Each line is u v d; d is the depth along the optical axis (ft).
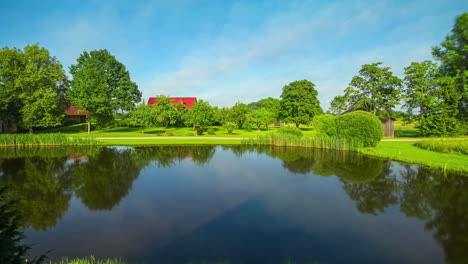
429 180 31.86
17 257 9.35
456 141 55.36
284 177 34.37
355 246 15.79
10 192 27.17
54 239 16.62
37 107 93.81
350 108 128.77
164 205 23.25
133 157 50.78
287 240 16.57
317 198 25.36
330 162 45.52
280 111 162.71
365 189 28.43
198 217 20.49
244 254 14.76
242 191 27.78
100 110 105.19
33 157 49.88
